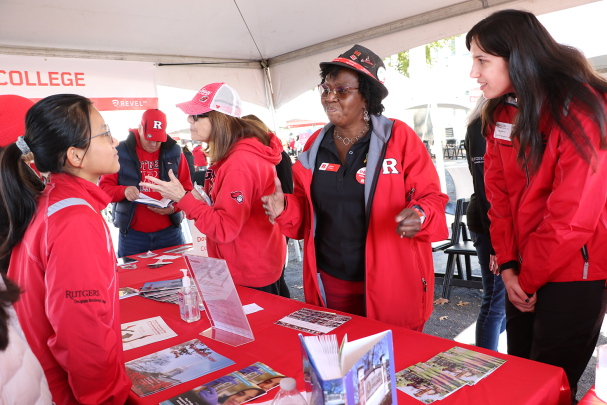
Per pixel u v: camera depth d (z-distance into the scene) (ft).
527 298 4.63
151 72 14.51
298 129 28.07
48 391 2.48
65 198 3.24
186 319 5.14
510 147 4.86
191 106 6.51
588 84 4.01
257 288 7.25
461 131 24.41
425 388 3.22
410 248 5.21
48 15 10.98
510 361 3.54
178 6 11.91
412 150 5.23
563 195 3.99
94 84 13.37
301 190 5.93
